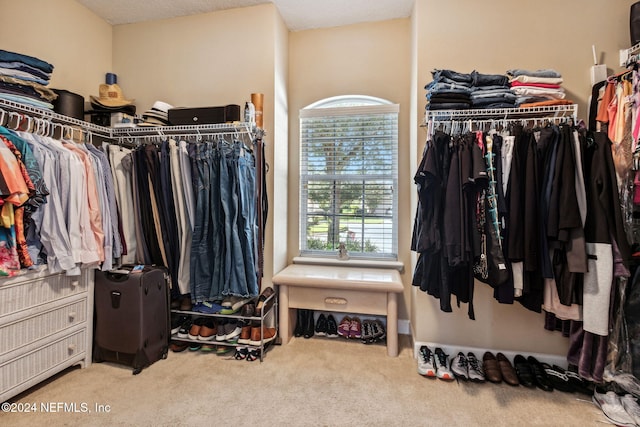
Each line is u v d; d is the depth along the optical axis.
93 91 2.43
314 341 2.29
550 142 1.50
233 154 2.02
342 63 2.60
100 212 1.88
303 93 2.66
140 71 2.54
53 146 1.67
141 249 2.13
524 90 1.68
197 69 2.44
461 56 1.99
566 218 1.36
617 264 1.38
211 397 1.59
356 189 2.61
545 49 1.91
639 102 1.43
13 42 1.90
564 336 1.77
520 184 1.52
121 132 2.24
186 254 2.07
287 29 2.63
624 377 1.48
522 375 1.72
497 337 1.93
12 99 1.57
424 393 1.63
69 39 2.24
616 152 1.55
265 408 1.51
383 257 2.58
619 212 1.39
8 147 1.38
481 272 1.54
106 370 1.85
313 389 1.67
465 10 1.98
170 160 2.07
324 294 2.17
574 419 1.44
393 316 2.05
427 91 2.02
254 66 2.34
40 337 1.61
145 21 2.53
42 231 1.57
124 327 1.85
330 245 2.67
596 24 1.85
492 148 1.56
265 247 2.33
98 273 1.93
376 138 2.56
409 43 2.48
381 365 1.93
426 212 1.61
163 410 1.49
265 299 2.09
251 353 1.98
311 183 2.68
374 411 1.49
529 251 1.46
